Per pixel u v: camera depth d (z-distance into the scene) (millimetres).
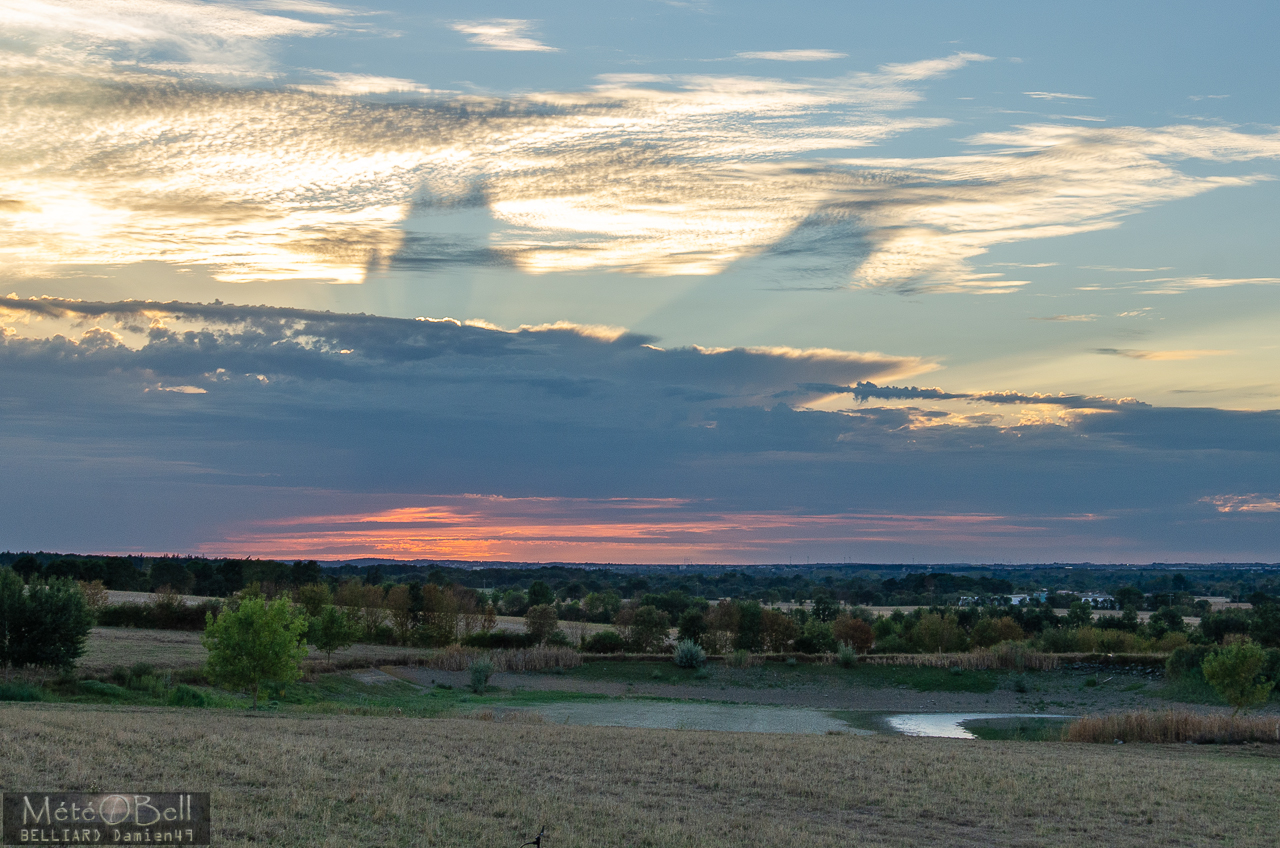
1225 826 26000
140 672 55906
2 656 51094
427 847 18625
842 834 23406
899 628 139750
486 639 114125
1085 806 27875
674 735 42750
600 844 20203
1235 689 58094
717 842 21031
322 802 21219
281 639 51125
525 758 31141
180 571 176250
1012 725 73375
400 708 59875
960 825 25391
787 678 98312
